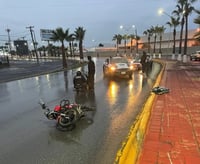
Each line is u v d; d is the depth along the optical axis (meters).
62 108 6.16
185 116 5.90
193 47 64.88
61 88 13.49
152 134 4.70
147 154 3.80
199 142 4.24
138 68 23.39
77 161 4.16
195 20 19.39
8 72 32.25
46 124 6.50
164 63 29.05
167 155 3.74
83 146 4.79
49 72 26.69
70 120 5.89
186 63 28.39
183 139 4.39
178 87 10.39
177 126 5.15
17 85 16.36
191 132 4.76
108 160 4.14
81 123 6.30
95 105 8.36
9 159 4.37
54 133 5.70
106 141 4.99
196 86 10.54
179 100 7.77
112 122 6.28
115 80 15.72
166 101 7.70
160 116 5.97
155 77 16.61
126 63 17.75
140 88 11.83
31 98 10.73
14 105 9.33
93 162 4.09
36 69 36.41
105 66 19.11
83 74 12.40
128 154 3.95
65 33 35.62
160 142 4.28
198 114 6.05
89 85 12.00
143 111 6.67
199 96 8.32
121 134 5.37
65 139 5.24
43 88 13.98
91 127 5.94
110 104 8.43
